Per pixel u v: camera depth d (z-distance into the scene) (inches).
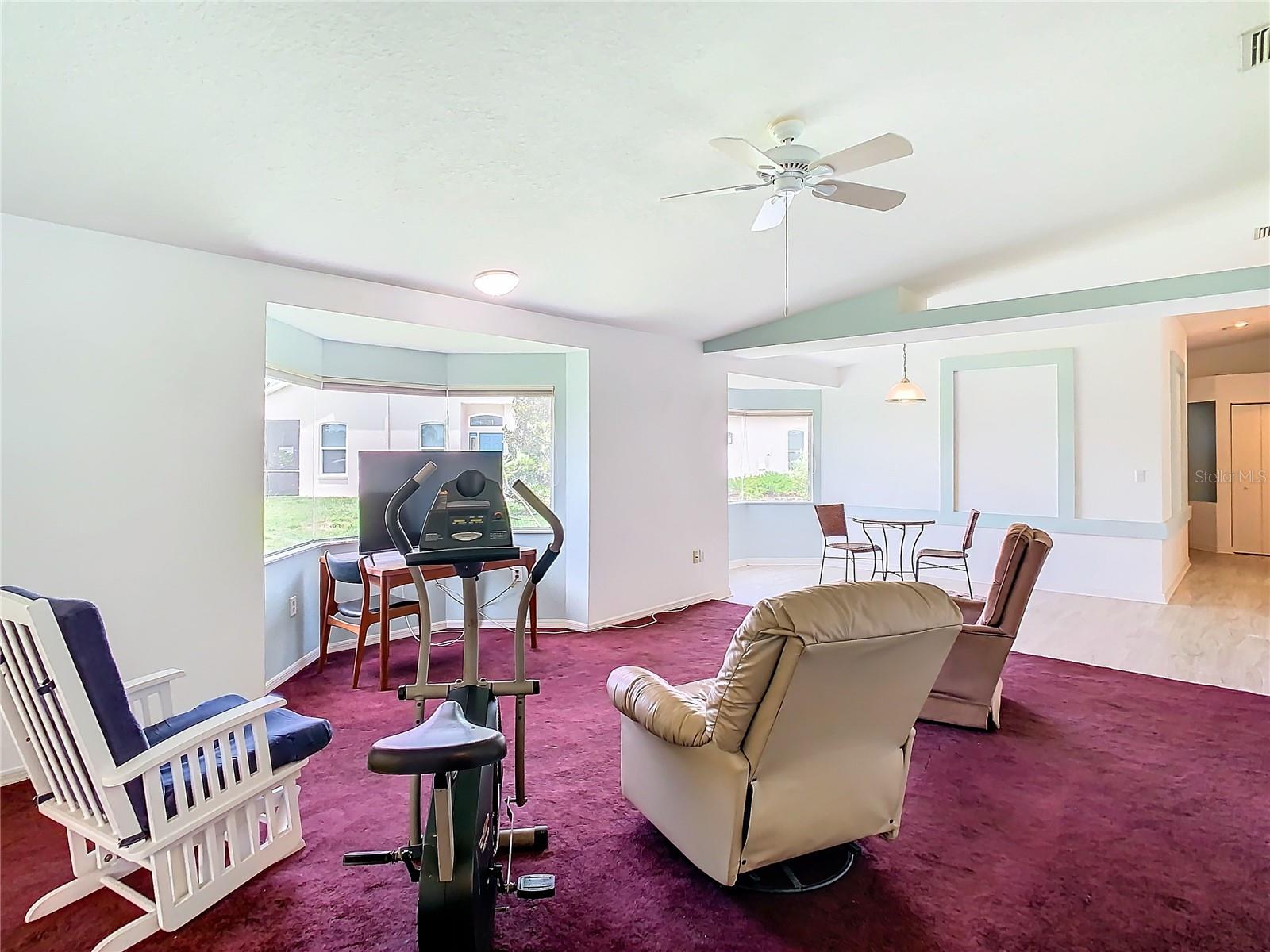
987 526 265.9
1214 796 100.0
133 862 69.9
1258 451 334.3
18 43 69.5
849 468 310.5
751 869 74.2
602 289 164.4
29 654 67.2
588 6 72.2
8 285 101.6
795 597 68.2
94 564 109.1
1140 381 231.5
